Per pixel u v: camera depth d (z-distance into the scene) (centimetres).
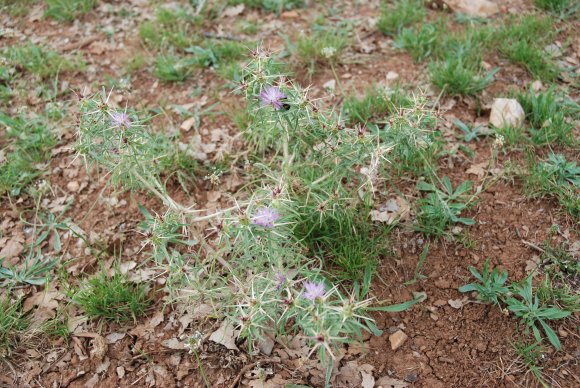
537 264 302
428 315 289
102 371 279
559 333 276
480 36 430
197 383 271
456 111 388
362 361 273
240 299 267
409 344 279
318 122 273
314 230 309
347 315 214
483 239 317
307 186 290
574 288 292
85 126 260
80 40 472
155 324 294
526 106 378
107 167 273
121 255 327
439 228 313
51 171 373
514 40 430
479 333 280
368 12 477
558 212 324
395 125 270
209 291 273
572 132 364
